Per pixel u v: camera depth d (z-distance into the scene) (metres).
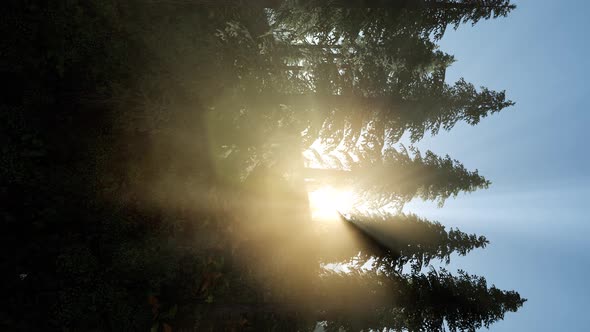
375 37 14.02
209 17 10.96
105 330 7.20
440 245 14.37
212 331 10.20
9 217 6.52
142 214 8.45
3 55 6.68
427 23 14.19
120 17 8.84
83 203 7.54
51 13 7.14
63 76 7.54
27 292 6.52
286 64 13.00
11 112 6.72
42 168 7.00
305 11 12.98
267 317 11.52
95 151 7.80
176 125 8.79
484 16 14.27
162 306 8.45
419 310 13.16
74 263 7.00
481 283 14.10
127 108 8.12
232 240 10.42
